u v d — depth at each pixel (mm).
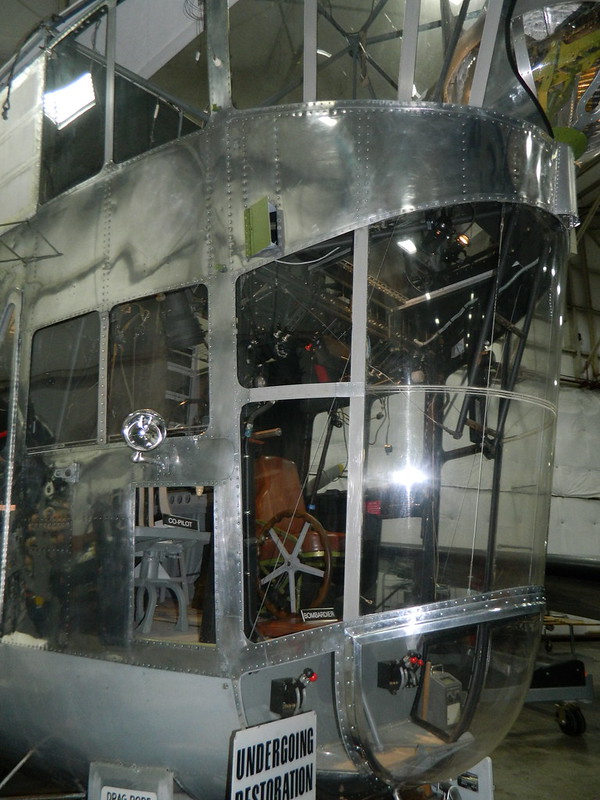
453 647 2682
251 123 2812
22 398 3318
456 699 2609
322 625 2479
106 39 3303
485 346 2791
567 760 5000
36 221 3473
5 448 3361
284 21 2955
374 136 2682
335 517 2885
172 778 2662
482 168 2693
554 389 2988
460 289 2852
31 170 3588
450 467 2695
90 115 3396
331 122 2725
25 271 3479
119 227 3092
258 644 2457
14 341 3451
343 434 2828
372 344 2664
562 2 2674
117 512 2828
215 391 2682
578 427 11250
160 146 3018
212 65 2924
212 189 2830
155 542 2965
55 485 3074
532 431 2900
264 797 2324
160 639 2660
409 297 2789
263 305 2959
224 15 2920
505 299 2834
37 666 2967
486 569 2703
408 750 2584
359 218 2619
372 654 2631
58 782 3209
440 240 2770
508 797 4285
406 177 2641
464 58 2805
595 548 10820
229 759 2270
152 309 3051
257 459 2959
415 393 2684
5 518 3242
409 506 2607
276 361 2973
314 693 2662
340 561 2652
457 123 2703
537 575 2863
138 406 3023
